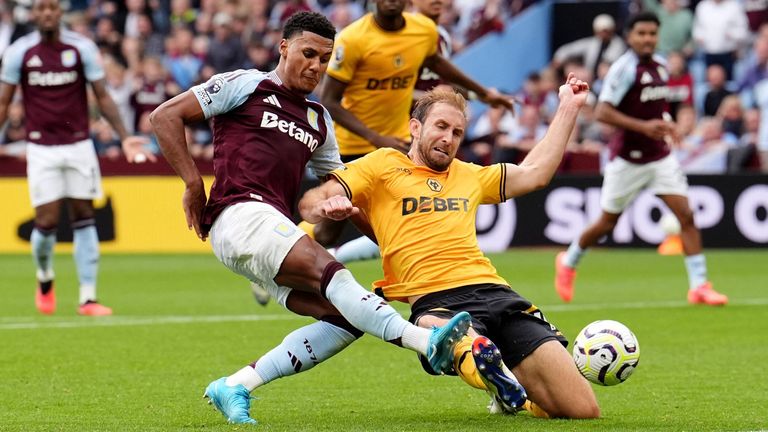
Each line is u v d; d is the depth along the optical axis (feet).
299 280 64.95
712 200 196.03
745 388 81.56
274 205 67.15
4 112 124.77
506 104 117.08
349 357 97.14
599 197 195.62
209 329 114.42
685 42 244.22
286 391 81.10
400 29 108.27
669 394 79.15
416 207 69.51
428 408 74.08
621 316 122.52
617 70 129.18
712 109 225.15
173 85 222.48
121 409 73.61
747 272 166.71
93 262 126.62
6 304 135.95
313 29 67.97
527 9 256.32
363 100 109.70
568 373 67.36
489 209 199.11
